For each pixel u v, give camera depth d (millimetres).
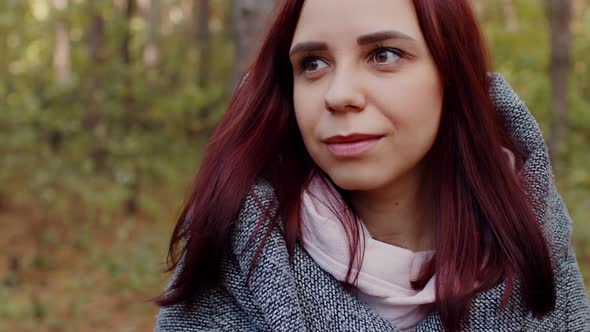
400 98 1029
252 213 1104
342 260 1104
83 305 6039
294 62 1087
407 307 1124
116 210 8133
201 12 14508
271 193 1136
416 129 1052
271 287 1065
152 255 7211
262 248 1085
